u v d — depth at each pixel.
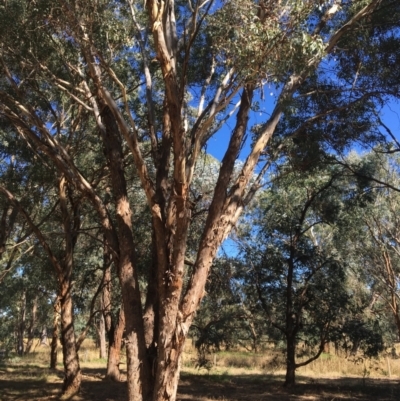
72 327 14.48
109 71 7.86
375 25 10.45
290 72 8.83
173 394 6.86
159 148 9.45
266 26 6.95
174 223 7.51
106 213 8.74
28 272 23.39
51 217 18.28
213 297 16.83
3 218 16.20
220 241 7.48
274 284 17.64
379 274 25.02
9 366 25.55
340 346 19.19
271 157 9.35
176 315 6.94
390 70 11.11
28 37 9.11
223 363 27.44
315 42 7.11
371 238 23.52
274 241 17.61
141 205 17.41
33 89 11.98
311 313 17.34
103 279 16.97
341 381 19.73
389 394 15.62
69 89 11.95
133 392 7.48
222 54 8.56
